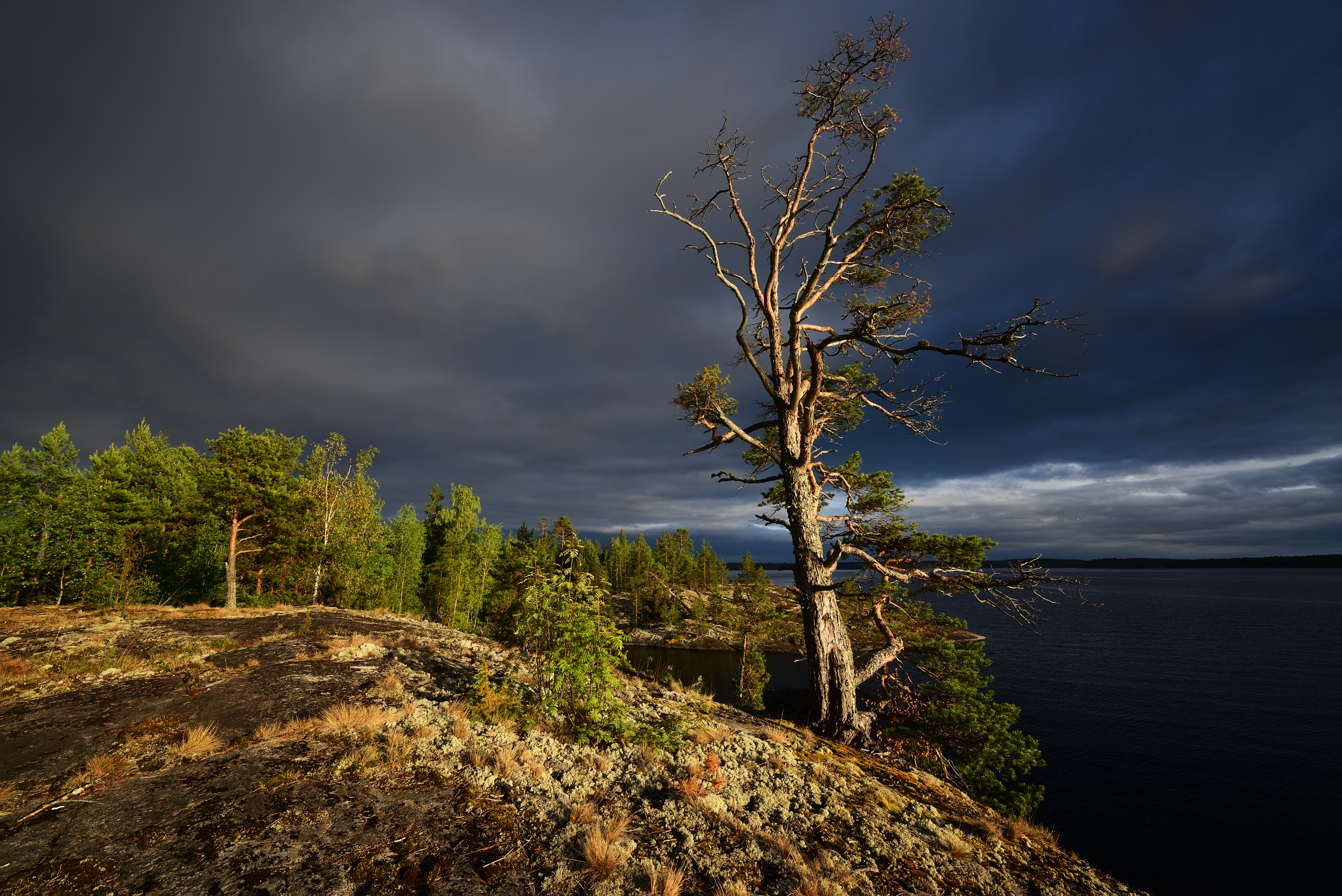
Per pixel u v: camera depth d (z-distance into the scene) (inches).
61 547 1248.2
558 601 326.6
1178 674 2566.4
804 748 372.5
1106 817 1219.2
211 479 1124.5
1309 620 4790.8
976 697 657.6
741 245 609.0
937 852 231.8
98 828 173.0
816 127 567.8
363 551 1674.5
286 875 156.3
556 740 281.9
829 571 560.4
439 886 159.0
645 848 191.2
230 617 745.6
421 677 402.9
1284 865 1050.7
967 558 529.0
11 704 303.9
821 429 663.1
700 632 2987.2
